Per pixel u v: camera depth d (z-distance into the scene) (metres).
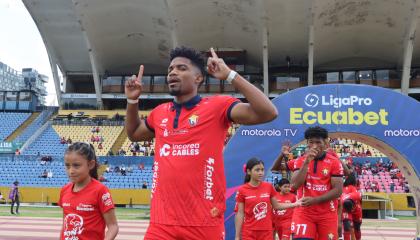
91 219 4.33
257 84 43.50
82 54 44.56
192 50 3.48
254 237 6.78
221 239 3.30
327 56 42.34
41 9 39.84
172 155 3.32
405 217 23.62
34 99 45.50
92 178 4.46
